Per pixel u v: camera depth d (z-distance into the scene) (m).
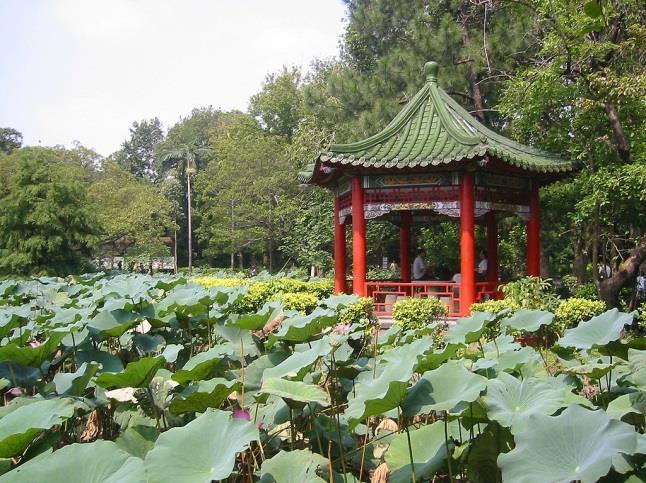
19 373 4.99
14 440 3.11
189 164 54.62
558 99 13.15
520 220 17.11
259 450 4.24
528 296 10.54
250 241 35.56
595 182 12.08
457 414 3.66
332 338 4.85
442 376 3.69
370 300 10.45
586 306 9.52
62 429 4.41
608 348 4.52
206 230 44.41
